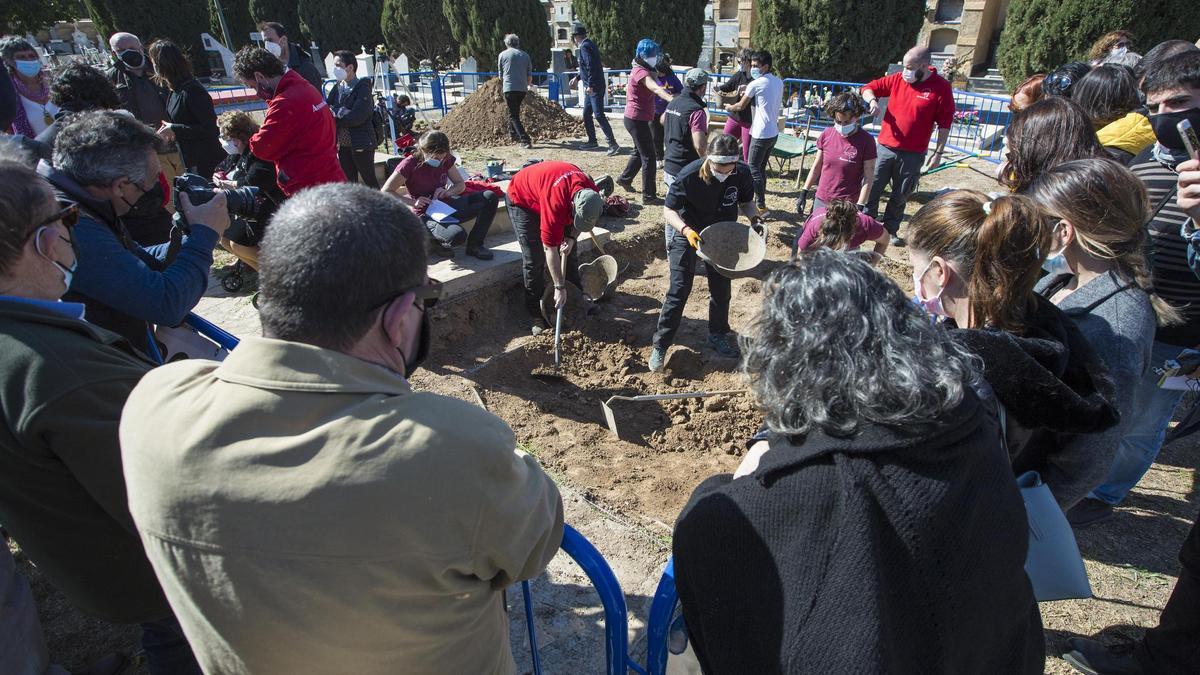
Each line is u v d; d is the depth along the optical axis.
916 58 6.18
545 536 1.19
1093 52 5.65
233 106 13.93
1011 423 1.75
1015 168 2.76
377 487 0.97
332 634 1.02
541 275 5.10
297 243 1.05
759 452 1.36
